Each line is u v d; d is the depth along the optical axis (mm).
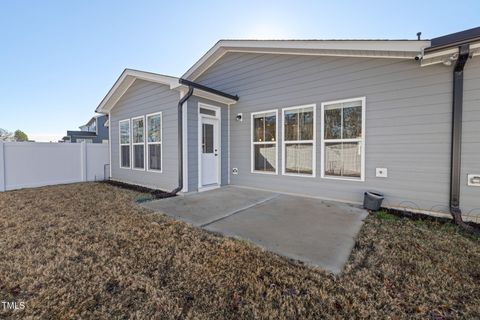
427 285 1943
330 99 5008
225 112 6844
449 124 3779
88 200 5164
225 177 6875
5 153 6559
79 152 8180
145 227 3371
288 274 2113
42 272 2143
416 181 4090
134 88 7301
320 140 5184
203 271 2166
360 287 1909
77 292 1856
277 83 5852
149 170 6844
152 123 6738
